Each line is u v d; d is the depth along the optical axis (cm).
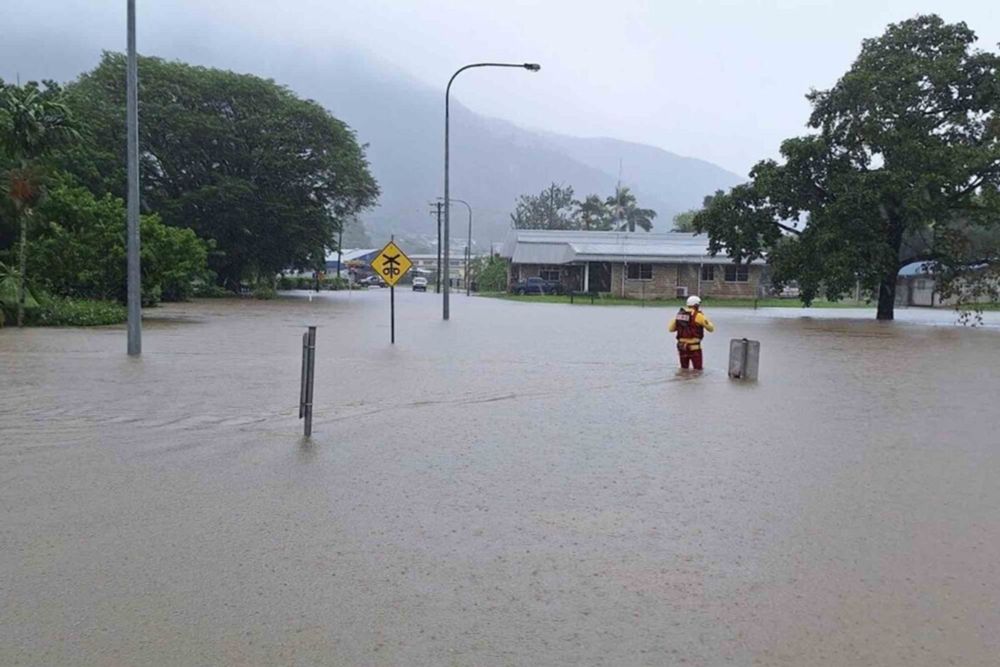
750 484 749
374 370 1596
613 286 7100
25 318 2541
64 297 3002
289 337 2303
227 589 489
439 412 1133
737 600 483
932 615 463
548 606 472
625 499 696
